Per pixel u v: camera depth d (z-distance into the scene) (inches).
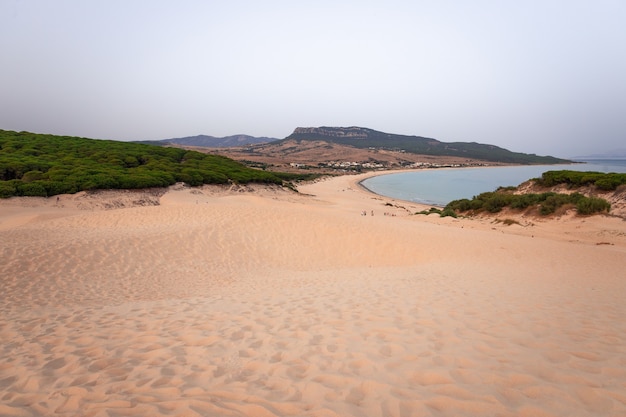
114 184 1103.6
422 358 146.5
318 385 127.9
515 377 126.5
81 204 981.2
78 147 1737.2
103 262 397.7
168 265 420.8
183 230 528.1
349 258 521.0
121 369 146.6
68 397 124.0
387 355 151.3
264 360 152.6
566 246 586.9
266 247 529.0
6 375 142.2
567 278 371.2
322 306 241.1
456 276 368.5
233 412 112.3
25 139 1779.0
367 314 215.5
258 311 233.5
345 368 140.9
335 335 179.5
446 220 989.2
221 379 135.8
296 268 472.1
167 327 201.5
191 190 1341.0
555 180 1230.3
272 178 1829.5
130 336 187.2
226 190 1491.1
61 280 337.4
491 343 161.0
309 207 1355.8
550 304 240.5
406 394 118.8
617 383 121.0
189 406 116.4
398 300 251.4
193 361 153.7
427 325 189.9
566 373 128.8
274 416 109.3
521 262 487.8
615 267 451.5
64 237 461.1
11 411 115.1
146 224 585.0
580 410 105.7
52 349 169.6
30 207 892.0
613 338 167.9
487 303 240.7
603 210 866.8
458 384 123.4
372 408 111.6
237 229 570.6
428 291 285.4
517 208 1019.9
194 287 353.4
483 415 105.3
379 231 618.8
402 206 1847.9
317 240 567.5
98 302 284.8
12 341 181.5
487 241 601.6
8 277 326.6
